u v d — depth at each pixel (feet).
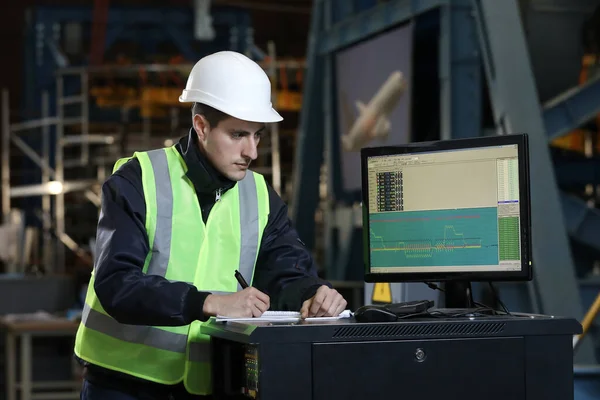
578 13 22.80
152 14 51.37
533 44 22.84
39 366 29.58
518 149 10.85
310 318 10.62
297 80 46.80
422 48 24.53
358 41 28.12
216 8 52.19
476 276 11.06
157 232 11.26
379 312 9.91
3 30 60.23
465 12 22.93
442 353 9.78
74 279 36.42
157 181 11.34
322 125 31.19
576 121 20.68
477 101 22.90
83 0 59.93
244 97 11.00
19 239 35.40
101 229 11.06
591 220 21.34
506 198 10.95
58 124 48.08
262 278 12.14
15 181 58.34
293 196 31.91
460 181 11.16
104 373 11.50
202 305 10.37
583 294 20.95
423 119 24.59
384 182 11.53
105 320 11.49
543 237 19.66
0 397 29.01
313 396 9.45
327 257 30.35
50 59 51.16
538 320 10.00
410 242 11.39
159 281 10.52
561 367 10.03
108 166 49.70
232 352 10.81
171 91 46.19
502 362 9.90
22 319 27.30
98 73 47.14
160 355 11.41
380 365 9.61
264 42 61.62
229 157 11.06
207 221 11.58
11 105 60.23
